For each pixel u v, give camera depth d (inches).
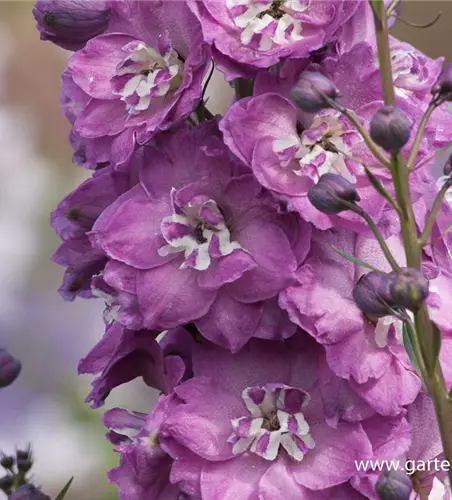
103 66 35.6
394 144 32.7
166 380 35.4
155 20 35.3
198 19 34.6
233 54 34.4
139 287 34.9
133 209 35.1
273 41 34.4
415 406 35.3
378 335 34.5
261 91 34.6
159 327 34.8
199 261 34.6
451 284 35.2
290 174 34.4
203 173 34.9
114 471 35.6
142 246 34.9
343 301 34.6
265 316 34.7
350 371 34.4
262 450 34.6
